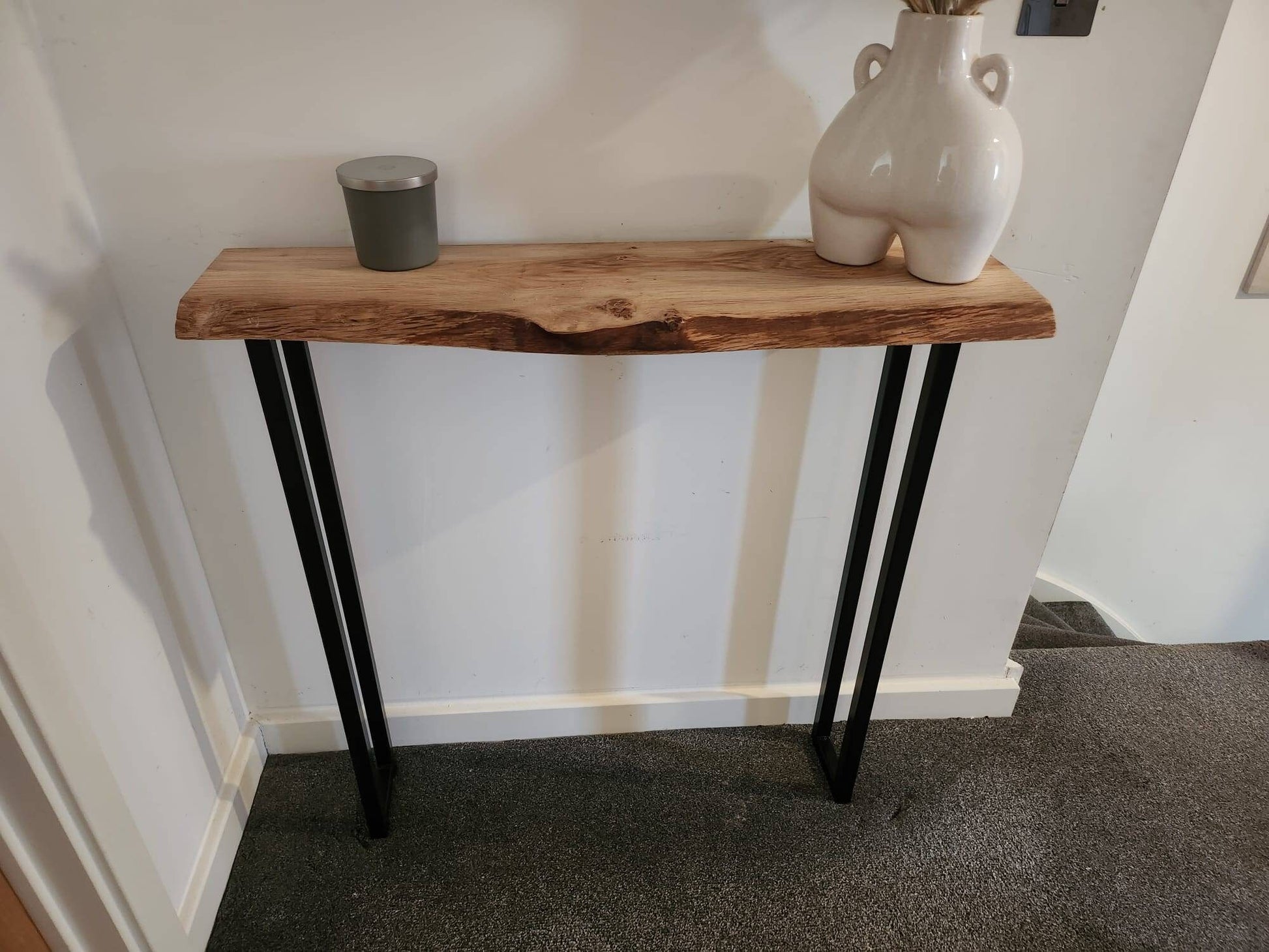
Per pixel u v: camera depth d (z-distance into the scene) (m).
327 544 1.14
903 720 1.51
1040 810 1.34
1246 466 2.06
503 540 1.24
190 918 1.09
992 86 0.97
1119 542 2.24
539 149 0.96
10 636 0.75
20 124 0.81
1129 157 1.01
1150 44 0.94
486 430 1.13
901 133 0.81
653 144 0.96
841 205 0.87
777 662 1.43
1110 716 1.53
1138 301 1.93
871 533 1.19
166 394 1.06
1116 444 2.12
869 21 0.92
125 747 0.96
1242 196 1.77
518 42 0.89
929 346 1.14
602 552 1.27
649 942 1.14
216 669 1.24
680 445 1.18
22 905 0.90
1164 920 1.19
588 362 1.09
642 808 1.33
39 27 0.83
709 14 0.90
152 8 0.84
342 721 1.17
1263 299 1.87
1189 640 2.35
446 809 1.32
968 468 1.26
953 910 1.19
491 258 0.94
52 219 0.85
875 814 1.33
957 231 0.83
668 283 0.87
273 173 0.93
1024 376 1.17
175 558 1.12
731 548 1.29
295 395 0.98
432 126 0.93
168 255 0.97
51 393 0.85
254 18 0.85
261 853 1.25
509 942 1.14
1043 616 2.14
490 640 1.34
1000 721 1.51
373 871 1.22
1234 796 1.38
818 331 0.82
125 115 0.89
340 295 0.82
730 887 1.21
